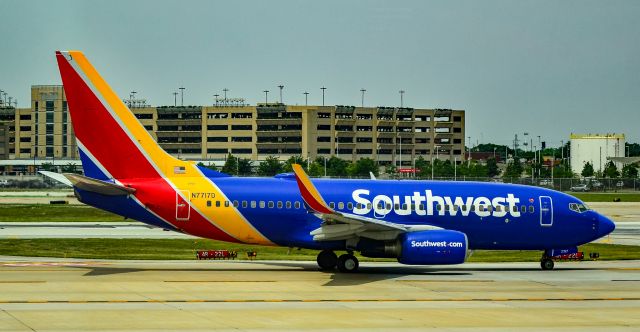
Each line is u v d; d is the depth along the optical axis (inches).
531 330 2212.1
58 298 2578.7
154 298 2613.2
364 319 2321.6
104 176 3329.2
